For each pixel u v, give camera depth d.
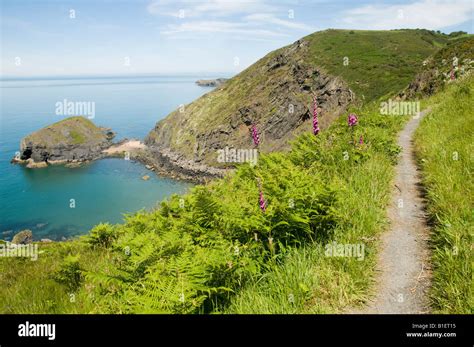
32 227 72.56
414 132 15.23
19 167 124.50
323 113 83.94
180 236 6.75
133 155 133.38
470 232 5.43
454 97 17.83
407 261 5.64
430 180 8.34
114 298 5.62
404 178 9.30
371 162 9.65
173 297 4.60
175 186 96.81
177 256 5.77
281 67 125.88
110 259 8.49
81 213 78.12
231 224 6.45
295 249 5.77
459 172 7.91
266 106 105.56
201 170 104.50
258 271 5.41
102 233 10.98
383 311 4.64
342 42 121.75
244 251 5.79
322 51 117.00
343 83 89.31
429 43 120.19
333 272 5.29
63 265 8.02
